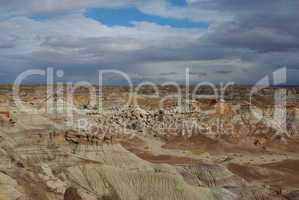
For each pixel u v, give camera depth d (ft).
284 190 391.86
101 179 306.14
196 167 386.73
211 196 314.96
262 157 577.02
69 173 307.99
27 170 280.51
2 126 369.71
